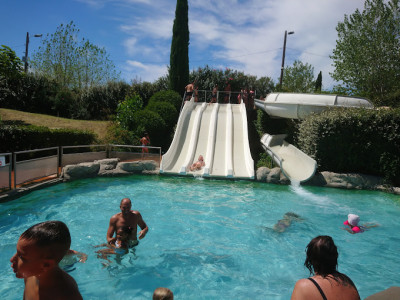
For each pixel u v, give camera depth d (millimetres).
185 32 25812
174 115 20984
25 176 9766
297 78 37562
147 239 6660
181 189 11336
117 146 15156
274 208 9398
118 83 26406
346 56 24531
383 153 12836
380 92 23078
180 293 4570
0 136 11367
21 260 1772
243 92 22391
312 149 13867
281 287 4852
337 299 2104
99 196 9891
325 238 2371
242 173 13711
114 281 4820
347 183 12484
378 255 6281
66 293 1877
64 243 1852
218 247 6410
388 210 9562
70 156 12445
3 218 7480
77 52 32562
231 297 4516
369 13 23375
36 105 23344
